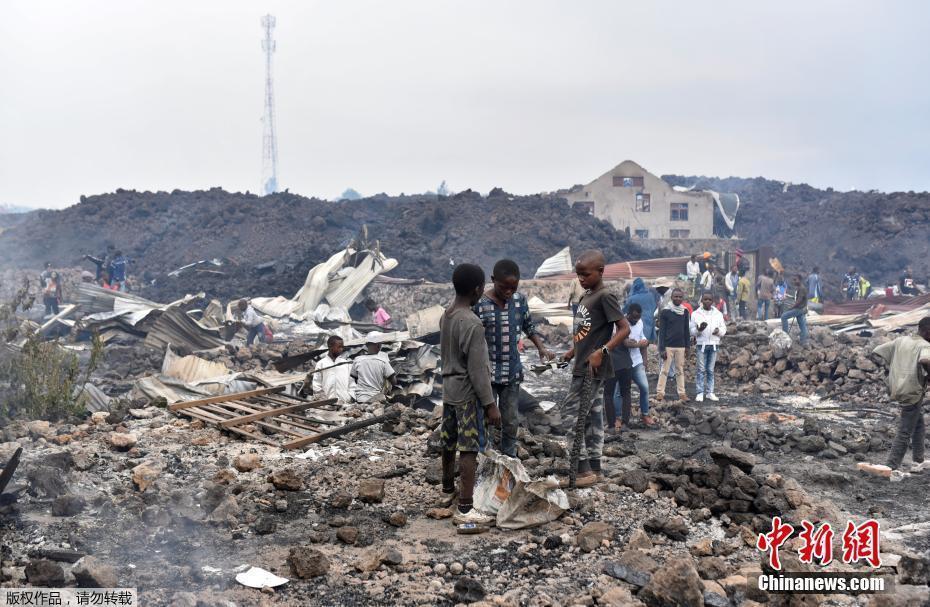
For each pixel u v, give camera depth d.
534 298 23.05
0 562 4.47
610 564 4.68
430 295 26.50
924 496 6.49
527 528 5.39
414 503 5.95
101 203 44.72
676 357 10.77
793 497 5.72
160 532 5.17
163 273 36.12
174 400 9.26
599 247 38.50
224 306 26.55
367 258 26.64
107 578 4.25
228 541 5.12
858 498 6.39
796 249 50.62
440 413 8.54
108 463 6.59
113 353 14.04
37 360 8.56
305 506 5.82
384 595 4.33
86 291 19.08
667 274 26.77
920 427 7.28
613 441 8.43
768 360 12.73
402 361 10.34
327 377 9.46
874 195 53.25
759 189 65.00
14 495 5.44
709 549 5.03
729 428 8.71
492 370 5.91
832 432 8.53
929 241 45.47
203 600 4.09
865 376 11.42
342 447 7.45
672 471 6.33
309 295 24.98
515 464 5.58
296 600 4.25
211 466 6.65
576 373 6.34
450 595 4.30
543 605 4.20
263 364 13.79
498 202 40.56
